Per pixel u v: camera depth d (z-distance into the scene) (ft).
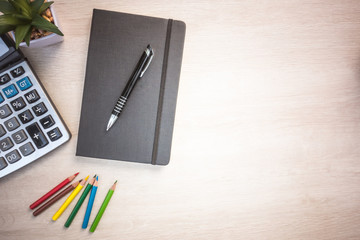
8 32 1.70
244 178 1.94
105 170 1.89
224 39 1.92
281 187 1.95
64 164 1.87
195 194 1.92
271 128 1.95
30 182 1.86
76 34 1.88
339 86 1.98
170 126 1.84
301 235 1.95
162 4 1.91
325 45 1.96
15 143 1.71
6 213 1.85
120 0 1.90
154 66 1.83
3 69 1.69
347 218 1.98
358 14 1.97
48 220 1.86
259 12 1.93
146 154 1.82
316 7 1.95
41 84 1.74
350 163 1.98
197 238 1.92
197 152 1.92
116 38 1.82
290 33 1.95
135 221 1.90
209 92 1.92
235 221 1.94
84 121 1.80
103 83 1.81
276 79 1.95
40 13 1.61
